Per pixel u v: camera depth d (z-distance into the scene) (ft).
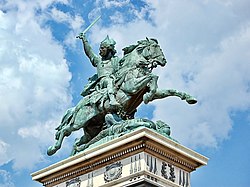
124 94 70.59
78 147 72.38
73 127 73.36
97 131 73.15
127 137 65.26
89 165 67.97
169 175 66.23
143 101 69.67
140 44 72.64
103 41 75.72
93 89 74.33
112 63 74.18
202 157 69.41
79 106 73.92
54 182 70.90
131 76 70.59
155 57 71.87
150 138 64.69
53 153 74.28
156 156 65.72
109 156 66.59
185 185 67.46
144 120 68.33
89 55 76.69
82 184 68.08
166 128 69.46
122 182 64.80
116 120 70.18
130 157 65.31
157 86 70.44
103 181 66.33
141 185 63.52
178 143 67.46
